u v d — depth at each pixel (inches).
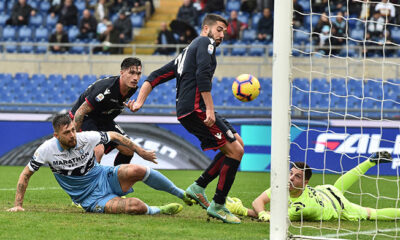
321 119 1815.9
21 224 725.9
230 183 789.2
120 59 2696.9
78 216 800.3
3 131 1940.2
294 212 839.1
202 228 738.2
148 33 2974.9
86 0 3041.3
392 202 1123.3
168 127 1875.0
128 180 847.7
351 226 818.2
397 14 2511.1
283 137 666.8
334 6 2630.4
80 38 2800.2
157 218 812.0
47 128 1939.0
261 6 2827.3
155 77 856.9
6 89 2598.4
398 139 1776.6
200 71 765.9
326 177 1669.5
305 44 2573.8
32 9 2942.9
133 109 851.4
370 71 2482.8
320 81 2480.3
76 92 2586.1
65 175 831.7
